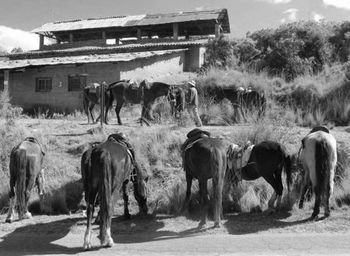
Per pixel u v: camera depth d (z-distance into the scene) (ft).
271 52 80.48
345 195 33.53
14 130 47.50
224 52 88.17
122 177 26.32
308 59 77.46
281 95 59.11
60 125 54.49
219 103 58.90
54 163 40.65
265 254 22.67
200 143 28.12
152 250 24.03
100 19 133.59
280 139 40.52
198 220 30.94
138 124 54.60
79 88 82.69
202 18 116.98
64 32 131.44
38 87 86.74
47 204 35.60
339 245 23.86
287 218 30.45
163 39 119.03
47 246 25.48
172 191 34.94
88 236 24.50
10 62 91.40
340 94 55.93
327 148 28.94
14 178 31.48
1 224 30.83
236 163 33.01
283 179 35.22
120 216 33.12
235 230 27.81
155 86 51.39
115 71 79.41
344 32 84.43
